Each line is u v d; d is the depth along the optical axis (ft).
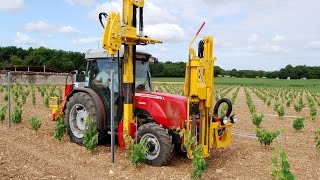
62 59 229.25
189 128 23.62
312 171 24.84
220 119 25.57
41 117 43.80
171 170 23.50
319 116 59.21
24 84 124.26
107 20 23.97
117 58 27.04
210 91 23.93
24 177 20.76
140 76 28.86
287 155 29.22
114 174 22.59
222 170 24.31
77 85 31.45
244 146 31.86
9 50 269.85
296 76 364.79
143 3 25.32
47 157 25.71
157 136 23.84
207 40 23.66
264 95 103.76
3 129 34.86
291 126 45.37
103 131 28.78
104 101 28.78
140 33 25.38
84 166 24.06
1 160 23.62
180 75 236.02
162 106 25.16
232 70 375.45
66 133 33.47
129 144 24.22
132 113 25.95
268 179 22.49
